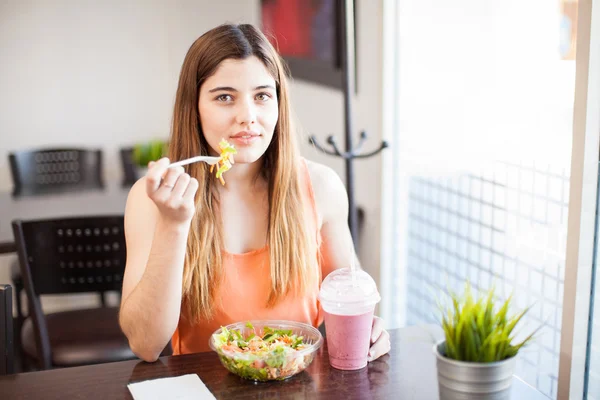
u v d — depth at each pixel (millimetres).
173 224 1231
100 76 4336
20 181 3709
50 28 4207
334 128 3090
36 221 2105
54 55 4238
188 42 4445
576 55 1460
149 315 1287
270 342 1290
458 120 2170
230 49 1350
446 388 1102
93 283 2238
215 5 4438
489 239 2045
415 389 1209
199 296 1433
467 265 2182
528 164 1834
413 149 2451
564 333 1565
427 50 2295
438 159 2307
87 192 3307
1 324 1440
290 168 1479
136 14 4340
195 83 1389
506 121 1935
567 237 1533
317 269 1543
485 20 2000
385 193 2605
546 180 1756
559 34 1693
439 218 2336
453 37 2160
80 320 2295
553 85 1726
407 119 2469
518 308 1906
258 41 1392
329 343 1286
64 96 4293
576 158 1482
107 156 4418
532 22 1800
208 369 1287
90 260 2211
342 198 1613
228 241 1479
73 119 4328
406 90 2451
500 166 1973
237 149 1363
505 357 1096
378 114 2592
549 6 1727
